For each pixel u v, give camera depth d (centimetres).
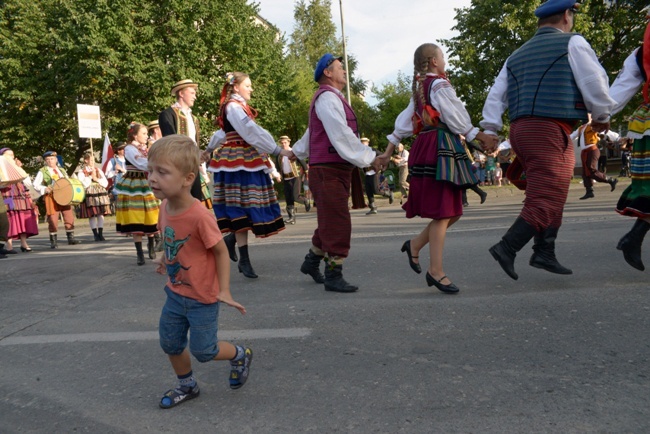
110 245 907
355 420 222
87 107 1714
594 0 2394
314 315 369
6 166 875
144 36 2347
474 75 2484
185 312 244
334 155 423
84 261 678
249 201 500
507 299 371
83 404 256
